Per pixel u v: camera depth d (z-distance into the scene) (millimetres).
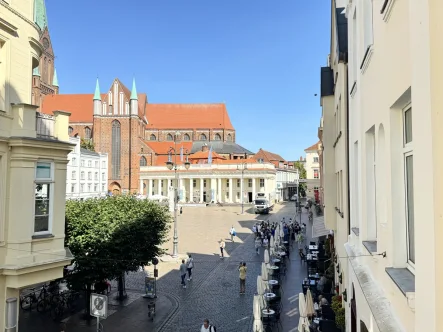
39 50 14594
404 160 4961
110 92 106812
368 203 7477
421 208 3330
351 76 9859
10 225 12375
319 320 16047
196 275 29438
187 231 53969
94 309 13297
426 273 3215
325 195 18906
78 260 18625
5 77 12539
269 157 118812
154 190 109500
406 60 4207
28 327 19203
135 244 20766
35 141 12672
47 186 13477
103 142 105938
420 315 3393
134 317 20531
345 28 13969
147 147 109125
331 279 21562
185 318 20266
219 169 103500
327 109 19203
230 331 18328
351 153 9938
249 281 27703
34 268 12672
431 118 3047
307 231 52469
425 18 3184
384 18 5227
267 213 78500
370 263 6688
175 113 128250
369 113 6898
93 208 21297
